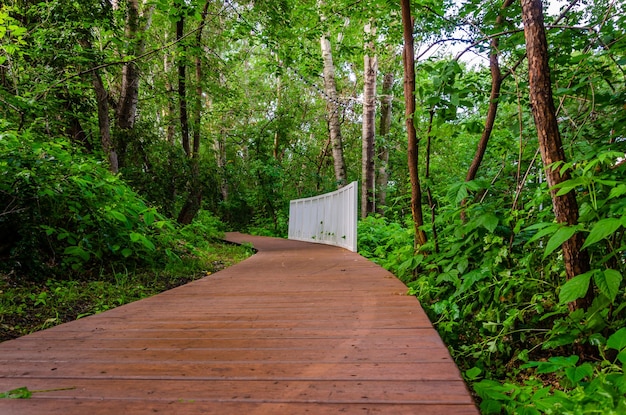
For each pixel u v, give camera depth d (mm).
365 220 10047
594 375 1791
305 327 2227
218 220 16141
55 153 4332
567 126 3352
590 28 2887
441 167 12703
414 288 3180
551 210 2695
